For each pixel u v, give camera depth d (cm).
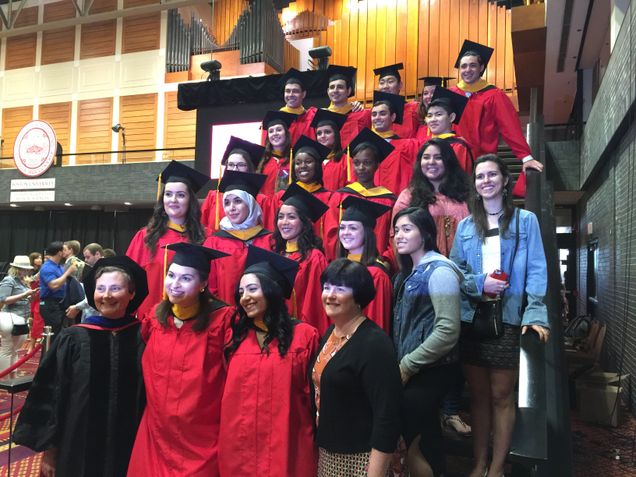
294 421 237
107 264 278
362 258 288
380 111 467
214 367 259
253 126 803
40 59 1622
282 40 1340
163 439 251
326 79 723
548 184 421
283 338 242
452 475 301
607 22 757
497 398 262
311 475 235
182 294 257
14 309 644
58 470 255
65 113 1579
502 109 468
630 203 589
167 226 366
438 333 225
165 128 1472
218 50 1405
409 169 427
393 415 202
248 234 350
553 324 314
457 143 381
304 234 324
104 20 1553
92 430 259
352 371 210
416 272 245
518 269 262
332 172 463
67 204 1460
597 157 777
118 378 269
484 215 275
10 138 1636
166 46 1477
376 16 1147
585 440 518
